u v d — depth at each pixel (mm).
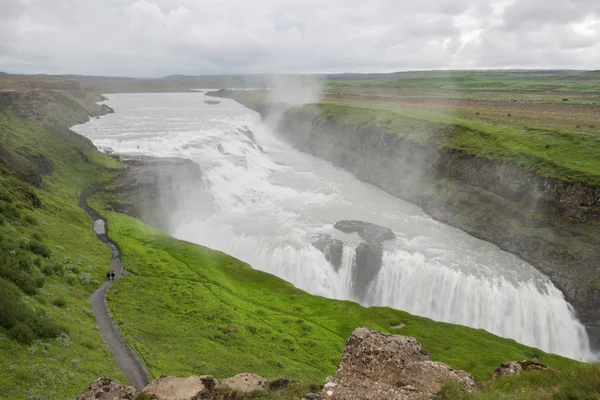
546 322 63469
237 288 62469
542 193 77000
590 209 69875
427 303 70188
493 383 20219
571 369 18516
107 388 22141
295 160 145750
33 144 93188
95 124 159125
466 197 90875
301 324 52500
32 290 40844
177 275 61125
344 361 22438
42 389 27062
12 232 52906
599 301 62062
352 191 112188
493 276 68938
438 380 20953
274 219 93000
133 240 72000
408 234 84688
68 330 37094
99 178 94500
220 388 21953
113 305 48500
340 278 76375
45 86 198125
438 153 103500
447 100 183750
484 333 54281
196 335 45344
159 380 22266
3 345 29750
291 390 22547
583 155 80562
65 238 62875
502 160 86750
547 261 70438
